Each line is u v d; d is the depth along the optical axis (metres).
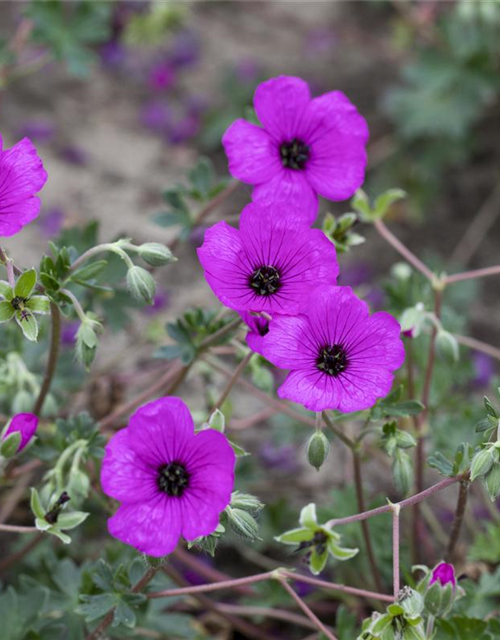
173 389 0.47
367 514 0.40
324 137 0.44
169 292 0.63
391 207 0.70
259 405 0.59
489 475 0.40
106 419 0.49
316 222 0.67
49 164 0.70
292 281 0.41
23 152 0.40
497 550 0.49
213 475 0.38
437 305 0.49
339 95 0.44
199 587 0.42
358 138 0.44
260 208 0.41
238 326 0.44
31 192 0.40
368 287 0.64
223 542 0.54
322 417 0.42
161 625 0.48
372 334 0.40
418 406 0.42
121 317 0.51
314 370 0.40
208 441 0.39
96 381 0.51
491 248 0.68
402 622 0.39
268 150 0.43
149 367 0.59
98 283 0.51
